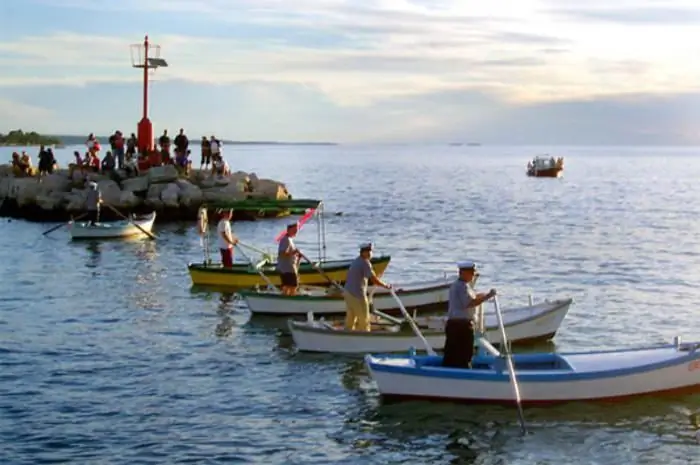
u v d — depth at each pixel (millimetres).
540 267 36312
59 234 46562
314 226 52250
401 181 116312
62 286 30797
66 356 21172
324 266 29719
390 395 17734
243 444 15578
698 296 29281
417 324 21781
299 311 25391
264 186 57156
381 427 16391
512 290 30891
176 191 52438
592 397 17531
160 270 34469
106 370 20000
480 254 40500
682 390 18000
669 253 40906
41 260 37125
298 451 15289
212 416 16953
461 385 17391
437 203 73562
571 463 14859
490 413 17047
